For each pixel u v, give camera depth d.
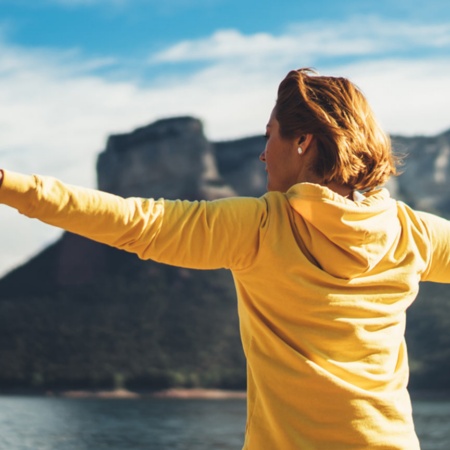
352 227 1.64
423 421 57.47
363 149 1.71
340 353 1.64
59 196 1.48
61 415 64.88
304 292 1.64
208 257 1.62
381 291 1.70
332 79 1.75
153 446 43.69
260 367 1.66
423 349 93.69
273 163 1.76
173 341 102.00
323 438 1.60
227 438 48.44
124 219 1.54
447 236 1.85
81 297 111.12
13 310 107.94
